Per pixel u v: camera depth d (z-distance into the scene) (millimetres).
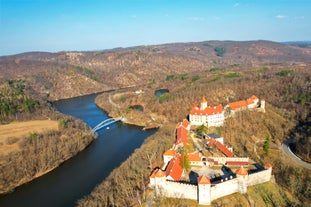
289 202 127625
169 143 187250
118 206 124438
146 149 180000
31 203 148250
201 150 176375
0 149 199750
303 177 144500
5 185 165750
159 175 131500
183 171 148250
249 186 133875
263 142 194375
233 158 154875
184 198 128125
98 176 171875
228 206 121062
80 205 131625
